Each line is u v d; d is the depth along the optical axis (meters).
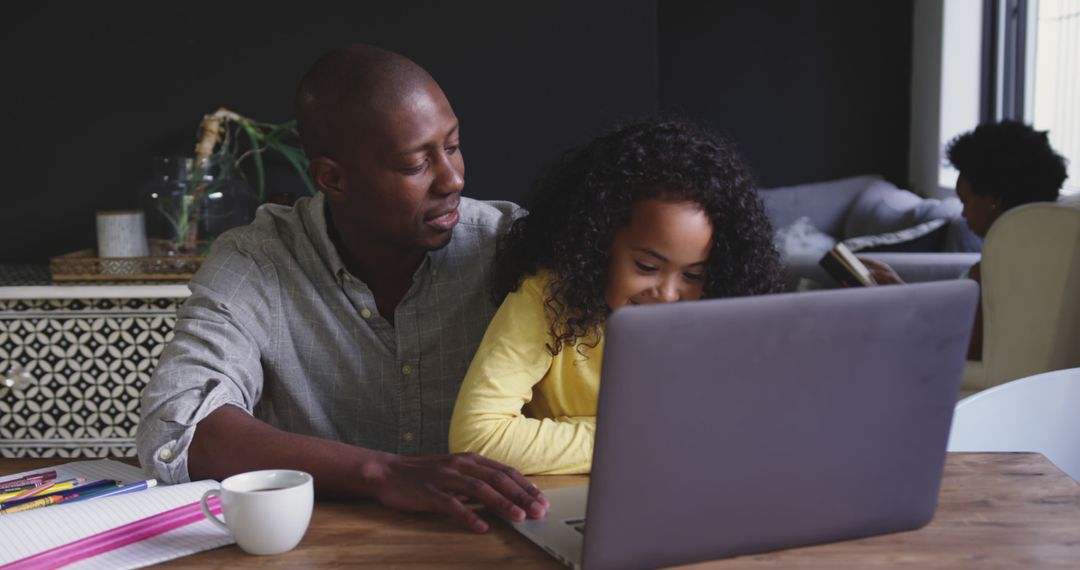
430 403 1.48
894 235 4.21
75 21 3.26
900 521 1.00
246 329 1.40
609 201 1.23
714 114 6.15
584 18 3.34
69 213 3.32
